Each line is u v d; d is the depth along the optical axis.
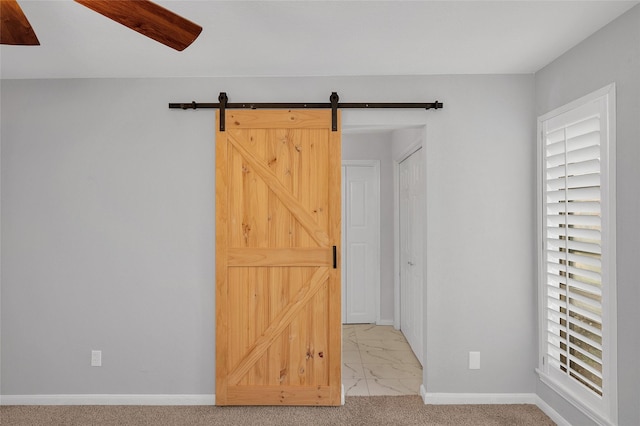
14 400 3.00
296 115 2.96
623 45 2.12
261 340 2.95
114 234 3.01
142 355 3.01
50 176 3.00
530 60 2.75
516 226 3.00
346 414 2.86
